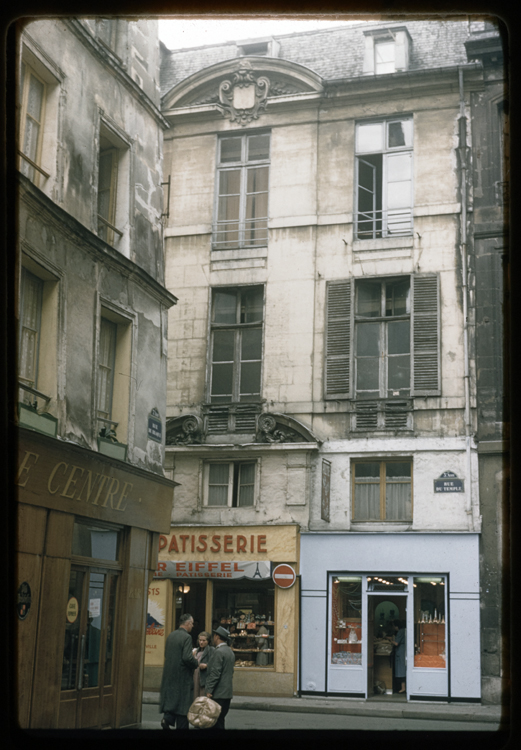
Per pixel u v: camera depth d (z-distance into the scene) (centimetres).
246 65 2267
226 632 930
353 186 2144
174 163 2308
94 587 1191
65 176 1157
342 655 1891
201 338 2191
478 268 1989
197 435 2130
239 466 2095
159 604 2041
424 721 1536
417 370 1986
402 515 1939
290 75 2220
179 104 2316
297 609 1925
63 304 1126
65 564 1081
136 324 1376
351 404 2025
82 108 1221
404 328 2038
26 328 1074
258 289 2195
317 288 2117
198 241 2242
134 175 1406
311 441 2011
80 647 1130
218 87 2300
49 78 1139
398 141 2138
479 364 1941
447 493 1902
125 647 1253
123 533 1302
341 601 1928
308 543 1964
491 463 1888
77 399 1159
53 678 1023
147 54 1490
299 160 2195
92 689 1155
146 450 1397
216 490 2097
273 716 1538
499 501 1866
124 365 1344
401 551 1895
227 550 2012
